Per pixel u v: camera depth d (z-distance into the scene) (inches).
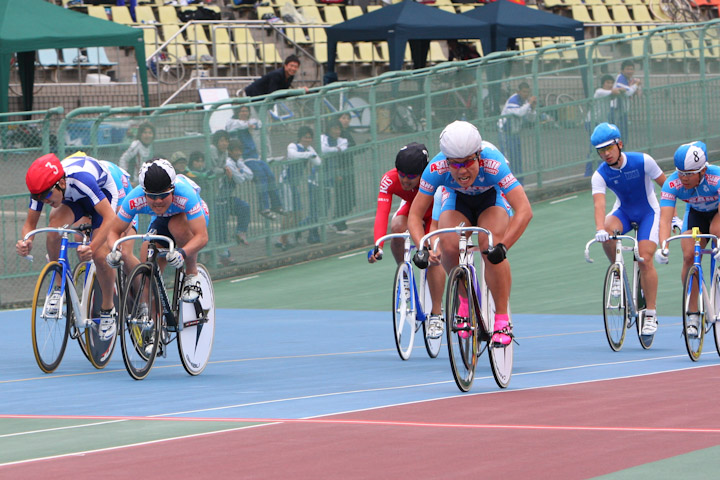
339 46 1562.5
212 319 491.5
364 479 249.6
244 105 964.6
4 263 855.7
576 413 342.6
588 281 873.5
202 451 287.3
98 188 502.6
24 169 856.9
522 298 826.2
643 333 562.6
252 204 979.3
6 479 255.3
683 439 295.0
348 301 855.1
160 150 904.9
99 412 369.4
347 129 1039.6
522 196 408.2
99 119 864.3
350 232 1051.3
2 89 1051.3
